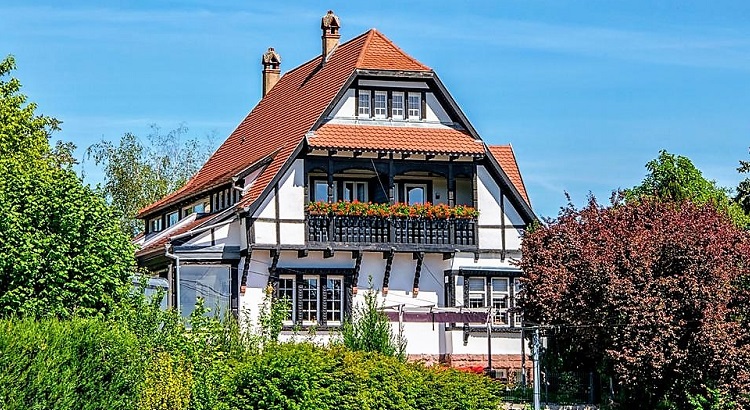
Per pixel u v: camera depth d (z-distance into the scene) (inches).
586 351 1231.5
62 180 918.4
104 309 895.7
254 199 1472.7
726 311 1144.8
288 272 1501.0
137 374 795.4
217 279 1488.7
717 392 1156.5
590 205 1307.8
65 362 709.9
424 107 1541.6
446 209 1542.8
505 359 1552.7
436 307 1477.6
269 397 923.4
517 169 1761.8
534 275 1272.1
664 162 1883.6
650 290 1157.7
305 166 1498.5
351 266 1523.1
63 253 887.1
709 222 1200.8
